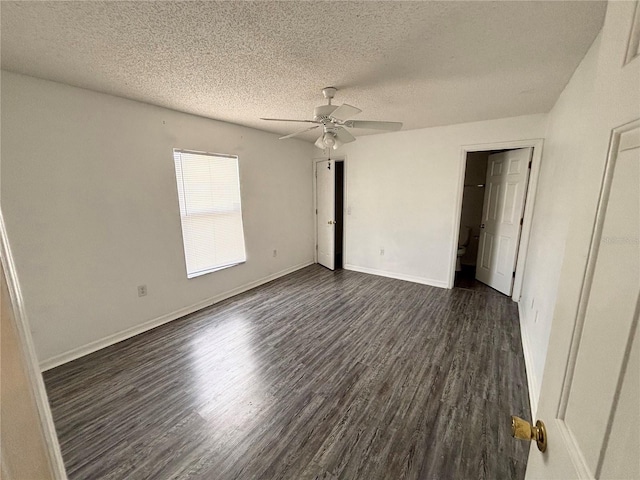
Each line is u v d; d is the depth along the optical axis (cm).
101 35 147
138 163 264
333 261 488
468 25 142
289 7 127
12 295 43
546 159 277
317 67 189
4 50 162
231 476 140
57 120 213
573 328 58
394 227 432
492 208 387
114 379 210
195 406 184
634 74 44
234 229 370
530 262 293
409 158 399
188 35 149
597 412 47
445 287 400
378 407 183
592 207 55
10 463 37
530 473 74
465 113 305
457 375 212
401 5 126
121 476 140
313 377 212
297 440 159
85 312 240
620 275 44
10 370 40
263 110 288
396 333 275
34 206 207
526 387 199
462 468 143
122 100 247
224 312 325
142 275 277
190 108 281
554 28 144
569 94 205
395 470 142
